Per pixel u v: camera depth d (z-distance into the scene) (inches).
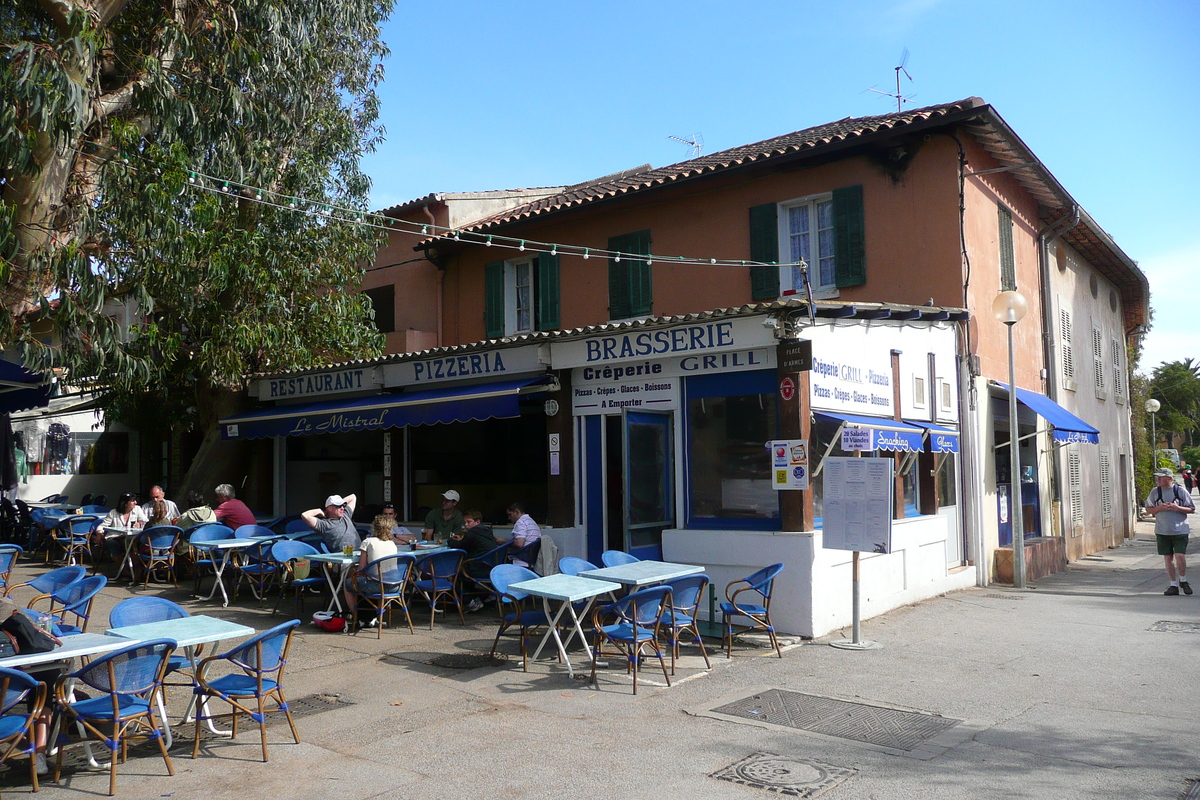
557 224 665.6
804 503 350.6
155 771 211.0
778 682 286.8
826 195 544.1
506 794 195.5
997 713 252.5
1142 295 951.6
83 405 693.3
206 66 414.0
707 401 387.2
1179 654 325.4
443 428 522.0
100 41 361.4
